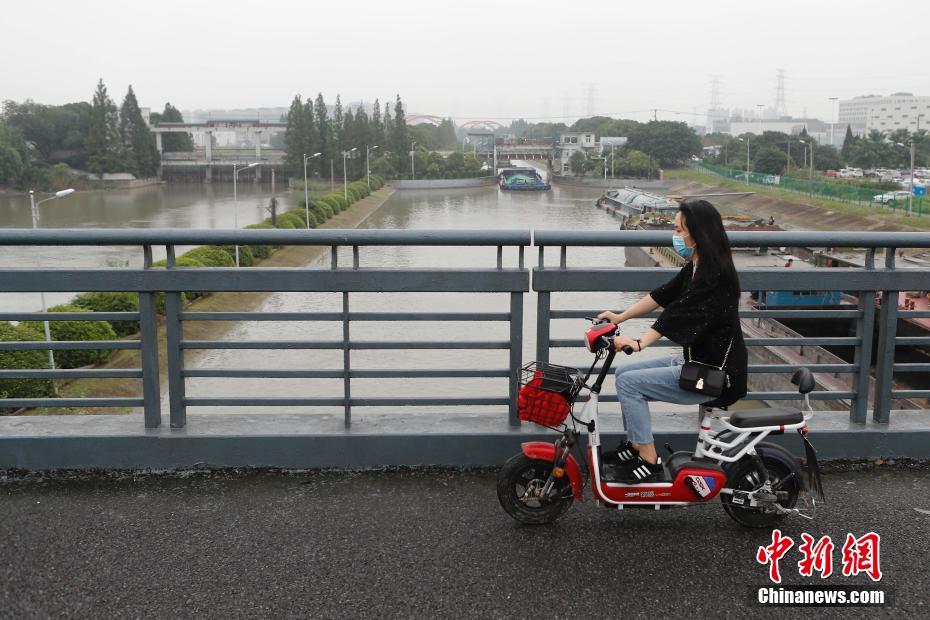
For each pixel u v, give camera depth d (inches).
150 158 6264.8
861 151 5300.2
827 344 170.7
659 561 127.7
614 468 135.3
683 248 126.7
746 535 136.9
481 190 5826.8
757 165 4931.1
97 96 5895.7
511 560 127.6
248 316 163.3
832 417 177.5
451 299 1475.1
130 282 160.2
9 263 1984.5
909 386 752.3
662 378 131.1
